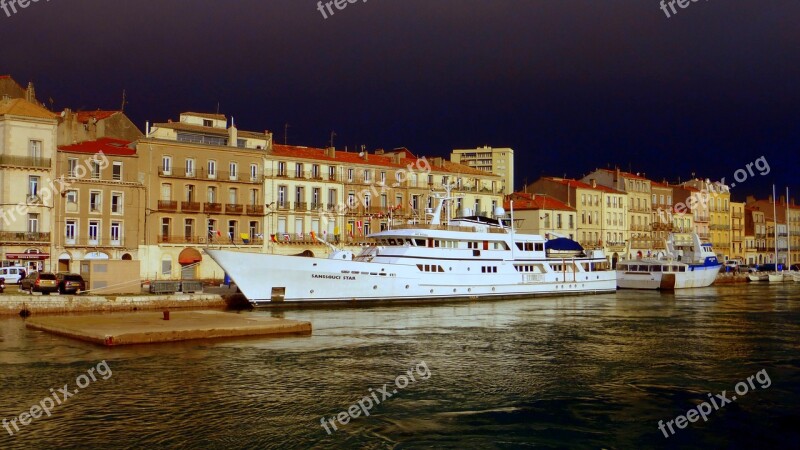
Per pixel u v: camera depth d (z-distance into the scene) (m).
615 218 128.00
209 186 83.25
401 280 59.91
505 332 42.84
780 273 124.19
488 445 21.11
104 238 75.06
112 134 87.56
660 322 48.88
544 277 71.56
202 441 20.92
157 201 79.06
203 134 85.00
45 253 70.75
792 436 22.28
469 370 30.84
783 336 41.56
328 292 56.84
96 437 21.14
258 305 54.69
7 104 72.06
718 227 147.75
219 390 26.64
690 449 21.05
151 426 22.23
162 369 30.02
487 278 65.81
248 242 84.88
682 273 95.12
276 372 29.81
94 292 55.88
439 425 22.84
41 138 71.06
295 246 88.81
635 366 31.98
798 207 174.25
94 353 33.34
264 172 87.81
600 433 22.30
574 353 35.19
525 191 127.94
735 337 41.06
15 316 48.00
